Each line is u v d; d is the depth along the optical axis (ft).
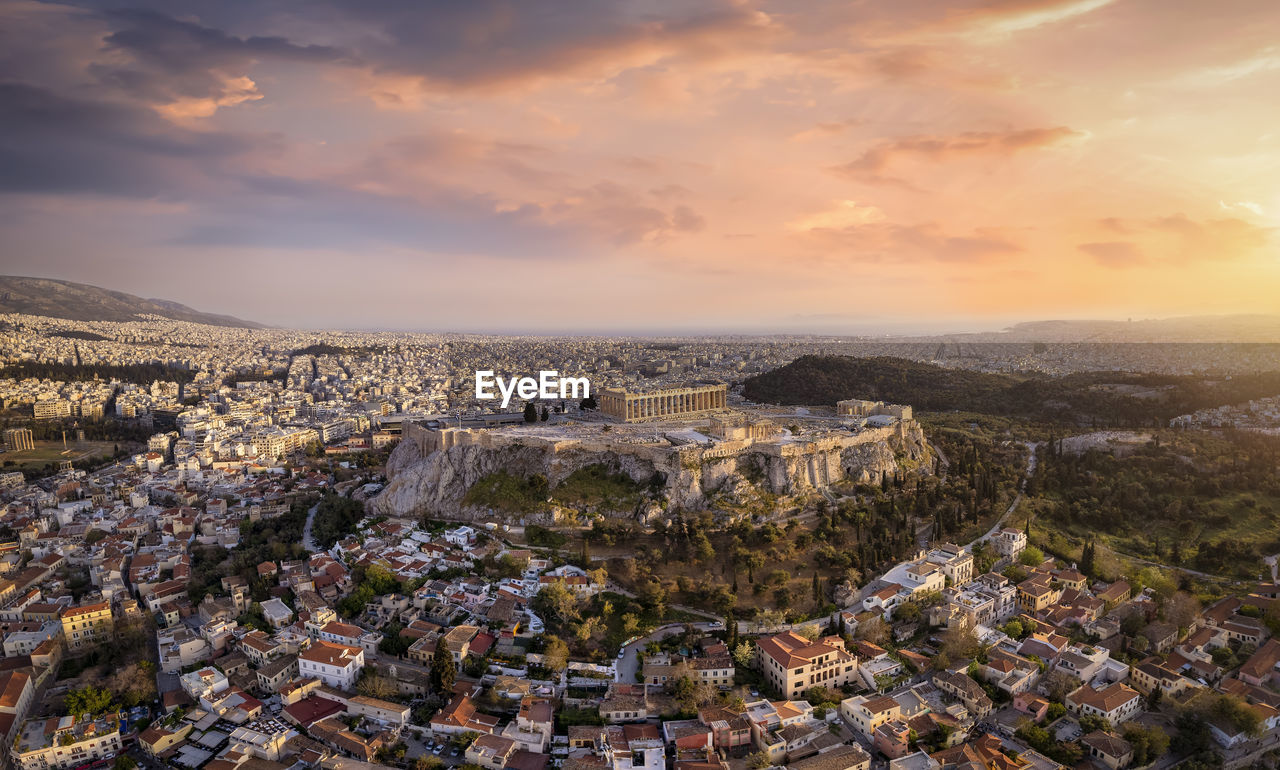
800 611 605.73
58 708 533.14
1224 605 634.02
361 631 587.68
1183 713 497.46
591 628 577.84
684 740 454.40
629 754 444.96
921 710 491.31
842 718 497.87
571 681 524.11
